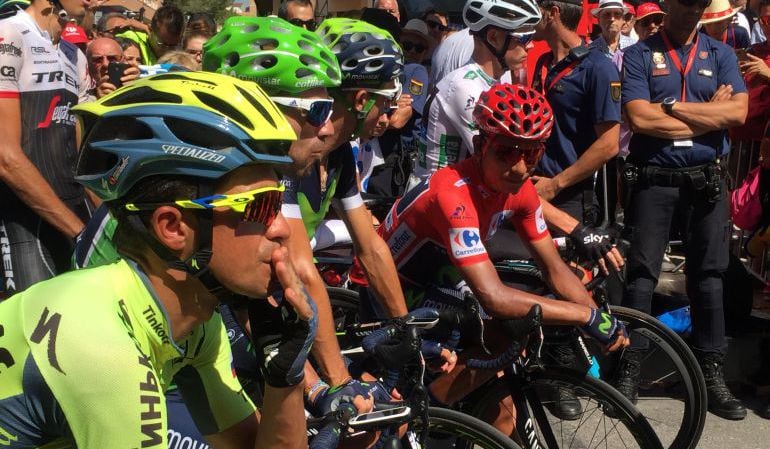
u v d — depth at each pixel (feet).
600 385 8.68
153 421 3.89
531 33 10.89
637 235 12.63
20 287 9.75
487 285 8.16
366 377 7.77
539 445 8.52
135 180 4.00
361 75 7.68
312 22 16.21
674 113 12.19
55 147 9.93
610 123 12.00
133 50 14.70
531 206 8.80
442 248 8.81
